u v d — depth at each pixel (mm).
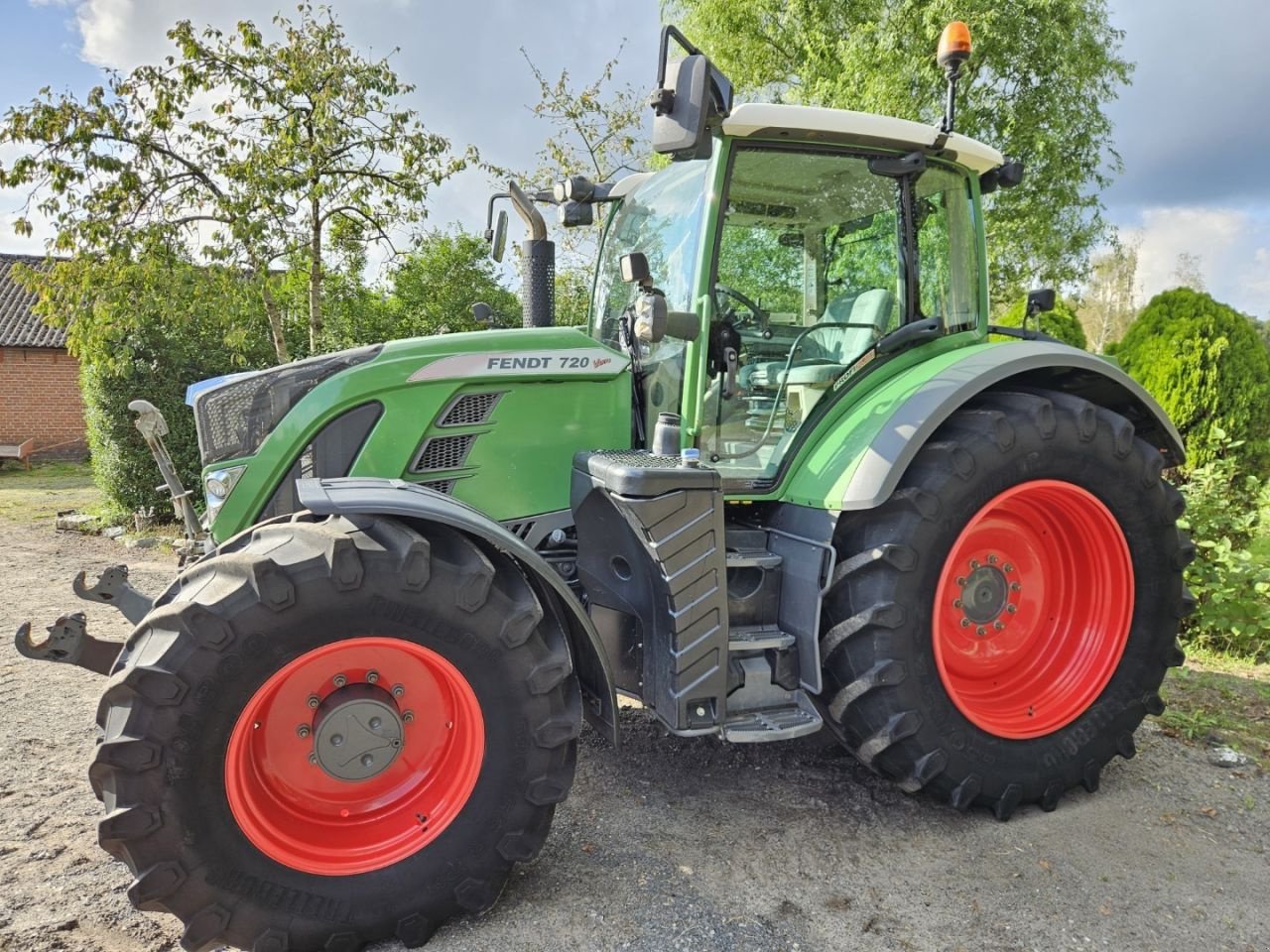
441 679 2363
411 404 2797
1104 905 2439
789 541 2914
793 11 10219
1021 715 3012
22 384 17891
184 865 2049
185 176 7953
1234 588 4703
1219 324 6406
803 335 3078
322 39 8070
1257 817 2947
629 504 2453
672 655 2564
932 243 3322
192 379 8680
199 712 2045
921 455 2834
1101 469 3004
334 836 2279
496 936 2287
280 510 2789
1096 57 9562
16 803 2959
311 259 8695
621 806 2973
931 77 8828
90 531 8648
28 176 7371
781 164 3006
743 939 2275
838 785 3141
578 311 10766
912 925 2342
